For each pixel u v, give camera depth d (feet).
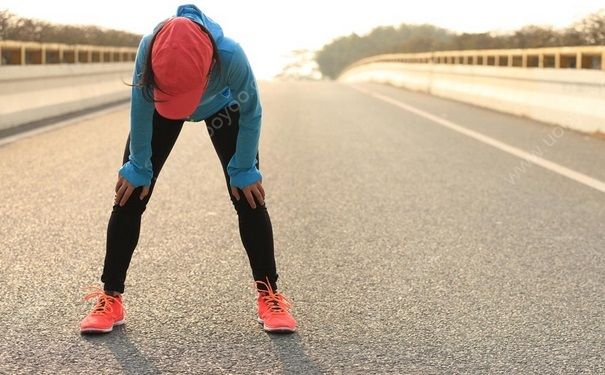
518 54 51.98
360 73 184.34
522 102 45.19
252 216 10.57
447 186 22.29
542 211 19.06
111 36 71.10
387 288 12.71
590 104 35.91
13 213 17.46
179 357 9.52
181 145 30.58
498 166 25.95
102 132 32.53
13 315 10.87
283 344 10.07
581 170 25.13
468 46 101.24
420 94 72.74
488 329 10.78
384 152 29.14
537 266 14.20
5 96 32.81
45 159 25.11
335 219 17.97
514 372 9.27
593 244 15.89
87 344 9.86
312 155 28.22
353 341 10.23
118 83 52.24
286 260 14.38
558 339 10.42
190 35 8.66
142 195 10.31
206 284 12.64
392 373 9.18
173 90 8.66
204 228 16.67
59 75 39.65
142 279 12.83
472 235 16.57
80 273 13.02
